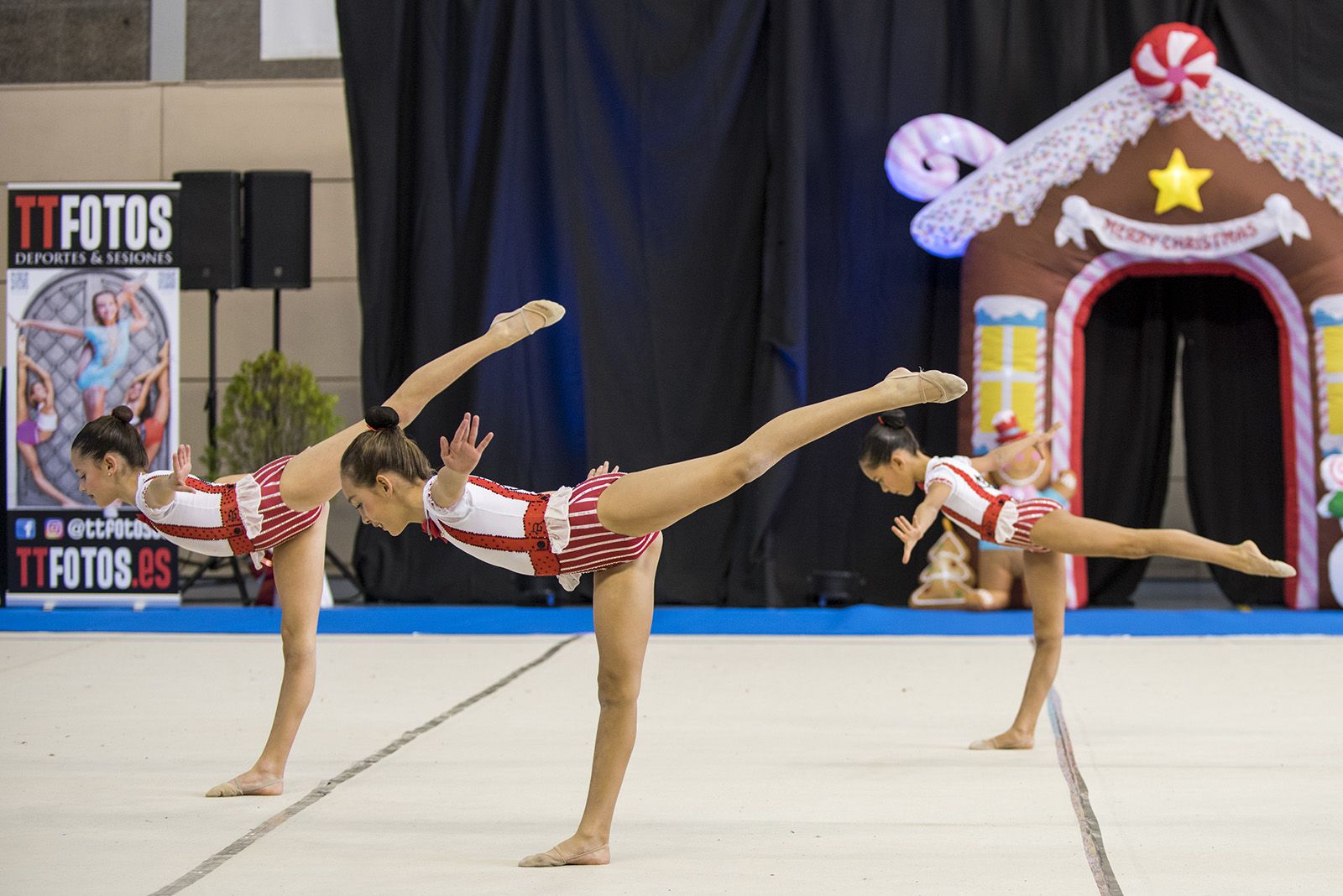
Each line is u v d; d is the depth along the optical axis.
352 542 18.08
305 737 9.14
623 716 6.32
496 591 15.46
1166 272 14.84
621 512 5.98
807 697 10.64
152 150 18.22
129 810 7.27
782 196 15.41
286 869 6.21
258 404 15.37
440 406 15.71
